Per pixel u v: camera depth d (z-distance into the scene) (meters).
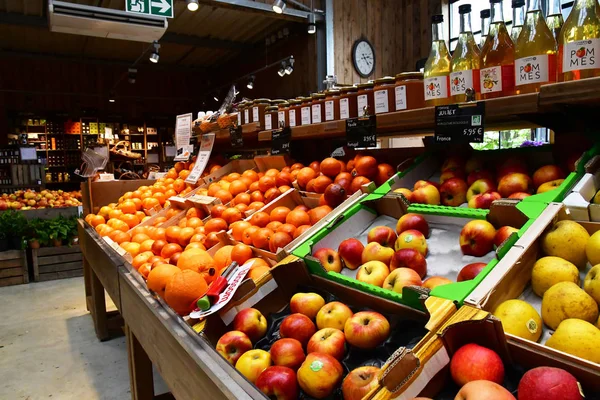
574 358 0.76
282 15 6.98
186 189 3.21
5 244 5.11
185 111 12.28
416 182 1.68
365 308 1.22
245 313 1.31
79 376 2.86
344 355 1.10
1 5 7.07
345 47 7.49
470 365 0.84
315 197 2.00
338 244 1.55
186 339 1.29
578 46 1.10
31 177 8.55
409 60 7.92
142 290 1.76
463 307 0.94
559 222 1.10
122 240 2.60
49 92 10.67
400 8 7.95
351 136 1.79
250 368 1.12
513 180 1.37
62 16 4.60
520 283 1.04
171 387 1.42
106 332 3.42
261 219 1.96
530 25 1.41
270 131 2.43
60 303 4.36
